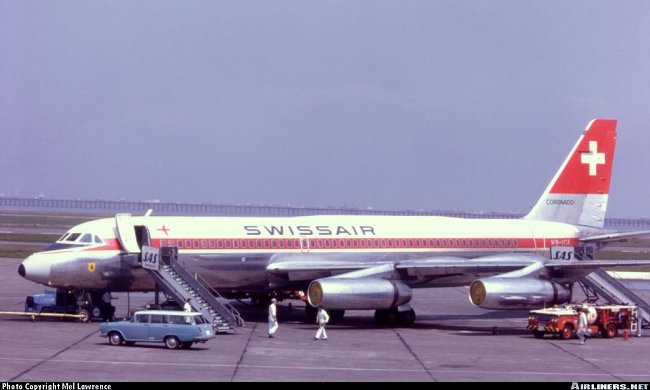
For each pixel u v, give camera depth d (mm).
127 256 57219
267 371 39156
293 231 62375
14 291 80062
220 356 43312
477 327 61812
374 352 46594
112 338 46281
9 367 38188
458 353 47062
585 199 74750
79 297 58500
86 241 57188
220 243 59344
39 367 38344
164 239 57844
